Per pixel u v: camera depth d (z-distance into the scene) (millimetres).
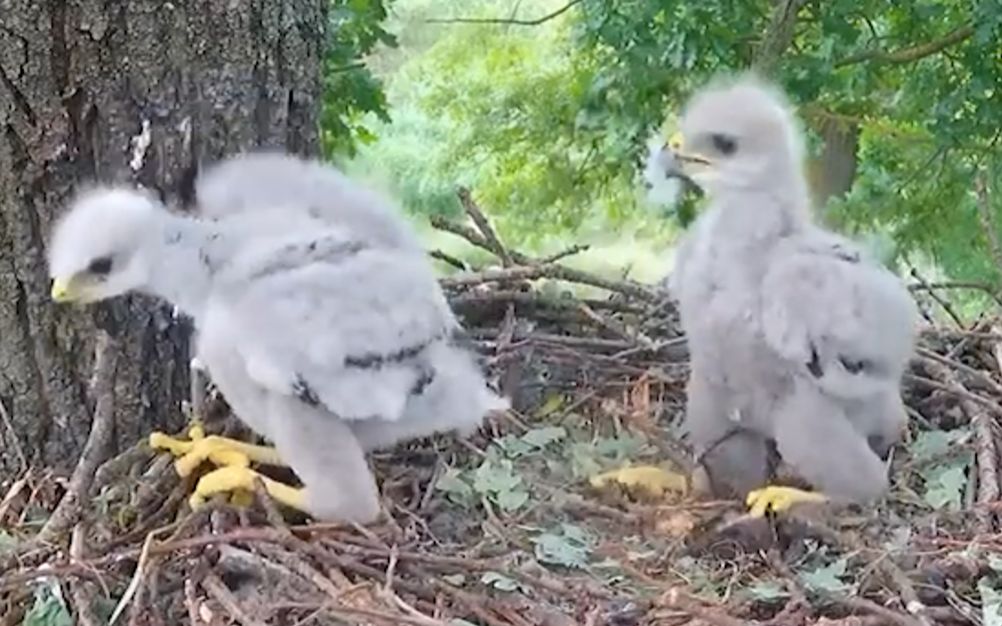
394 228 1570
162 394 1670
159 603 1465
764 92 1656
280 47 1667
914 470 1699
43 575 1411
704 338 1600
